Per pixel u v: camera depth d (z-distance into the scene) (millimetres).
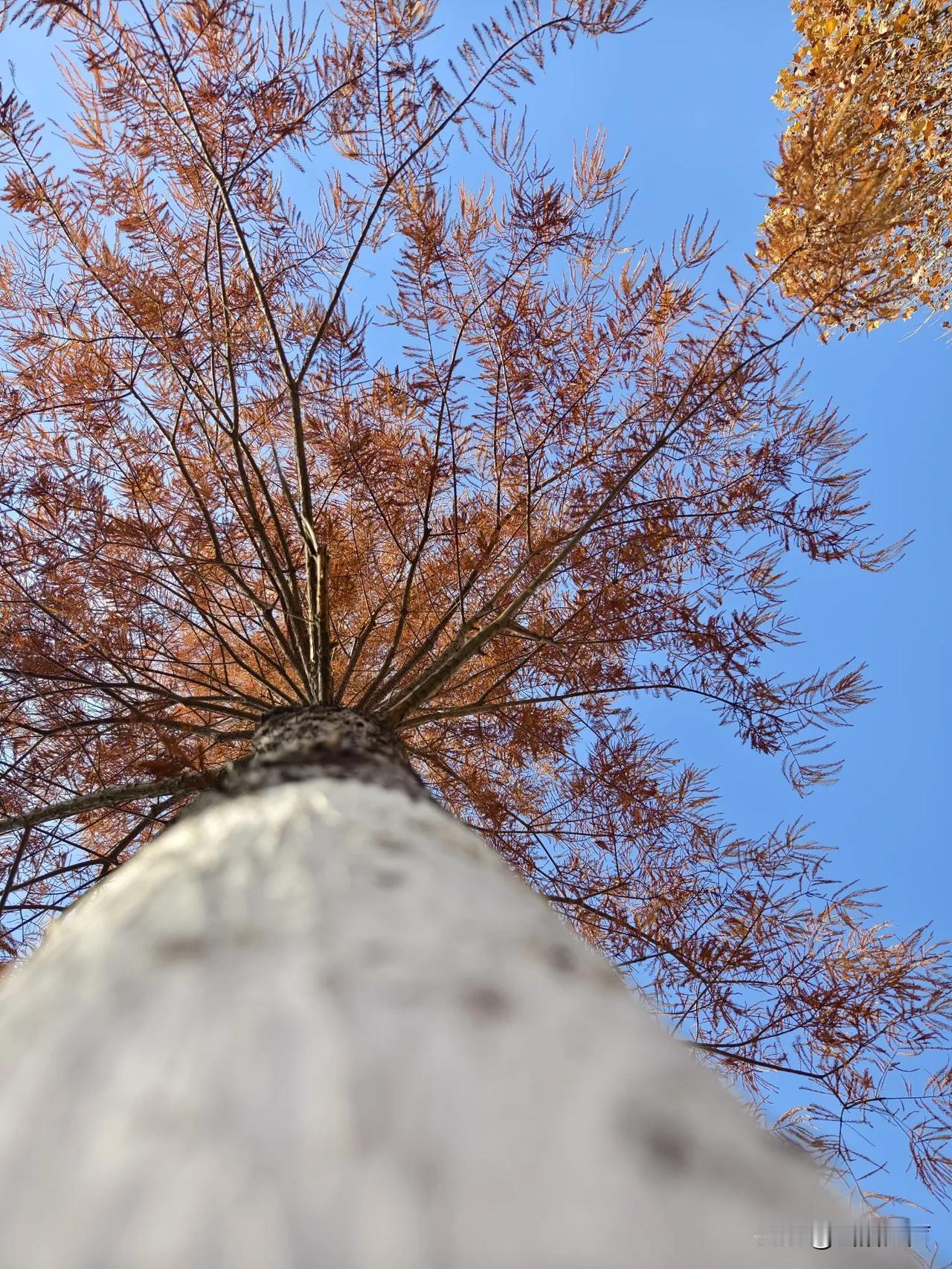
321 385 4164
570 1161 542
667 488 4031
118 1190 547
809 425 3582
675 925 4137
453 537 4293
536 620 4777
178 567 4066
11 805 4020
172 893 1021
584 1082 624
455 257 3742
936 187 5027
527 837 4715
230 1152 559
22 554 3656
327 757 1830
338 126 3336
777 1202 545
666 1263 478
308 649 3906
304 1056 644
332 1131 570
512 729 4883
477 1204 510
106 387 3842
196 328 4008
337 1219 502
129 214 3738
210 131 3443
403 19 2975
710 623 3871
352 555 4652
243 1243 491
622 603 4148
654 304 3678
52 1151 604
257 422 4445
